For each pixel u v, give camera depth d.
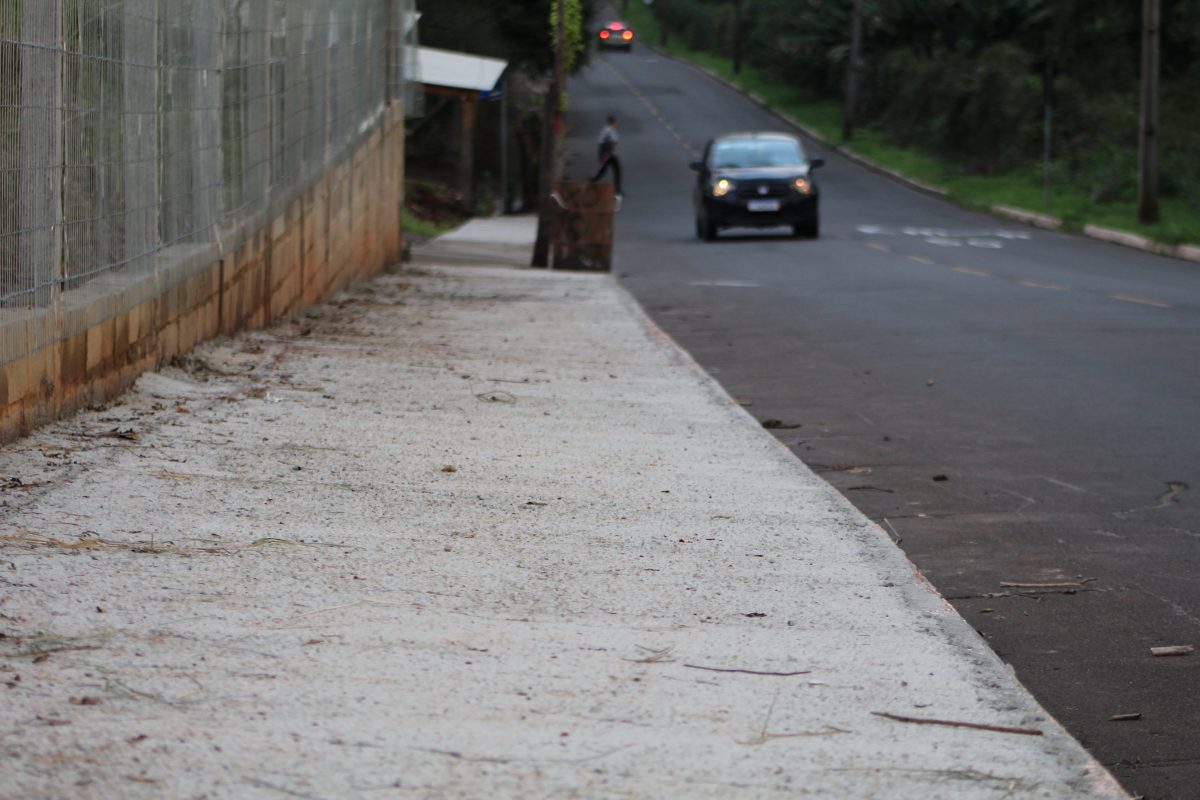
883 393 12.38
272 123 13.76
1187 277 24.27
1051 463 9.40
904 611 5.75
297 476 7.61
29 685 4.41
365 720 4.33
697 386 12.14
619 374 12.69
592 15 60.59
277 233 14.13
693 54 124.06
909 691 4.81
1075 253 30.17
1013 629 6.02
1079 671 5.50
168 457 7.68
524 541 6.63
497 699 4.57
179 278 10.59
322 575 5.84
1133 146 49.03
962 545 7.38
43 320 7.85
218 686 4.53
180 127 10.50
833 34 82.31
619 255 30.05
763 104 87.38
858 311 18.83
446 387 11.27
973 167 56.12
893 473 9.16
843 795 3.96
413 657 4.93
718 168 34.47
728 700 4.67
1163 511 8.07
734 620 5.56
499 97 44.47
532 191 46.31
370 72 20.44
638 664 4.99
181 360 10.72
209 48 11.28
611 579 6.07
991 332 16.36
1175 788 4.41
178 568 5.75
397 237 23.33
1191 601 6.38
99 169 8.66
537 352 13.93
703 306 19.80
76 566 5.63
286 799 3.77
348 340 13.70
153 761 3.95
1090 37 58.28
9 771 3.82
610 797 3.88
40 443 7.61
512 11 55.72
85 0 8.24
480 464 8.37
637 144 70.06
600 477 8.20
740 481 8.27
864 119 77.31
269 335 13.27
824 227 38.84
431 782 3.92
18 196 7.36
